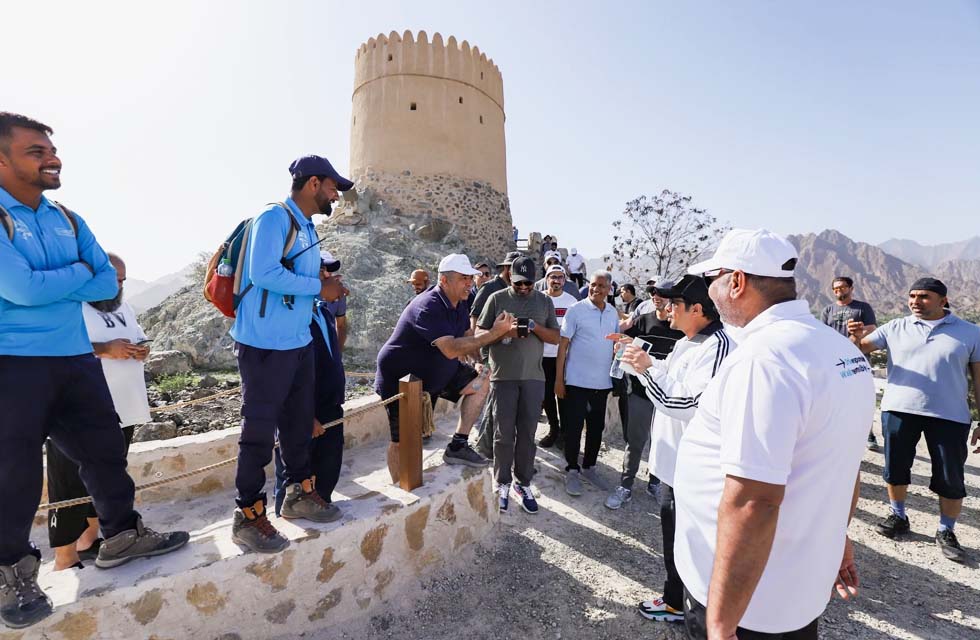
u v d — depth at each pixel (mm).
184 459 3883
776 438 1356
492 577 3295
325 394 3164
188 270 18422
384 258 17922
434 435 5070
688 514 1812
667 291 2965
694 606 1792
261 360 2525
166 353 9891
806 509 1478
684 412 2535
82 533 2672
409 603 2975
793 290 1664
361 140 24531
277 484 3117
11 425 1975
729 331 2623
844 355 1492
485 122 25781
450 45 24594
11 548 1990
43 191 2107
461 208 24031
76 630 2115
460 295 3582
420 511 3178
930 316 3965
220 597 2426
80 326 2254
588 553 3658
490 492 3830
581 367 4703
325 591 2719
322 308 3381
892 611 3100
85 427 2244
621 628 2859
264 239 2434
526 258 4223
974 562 3680
